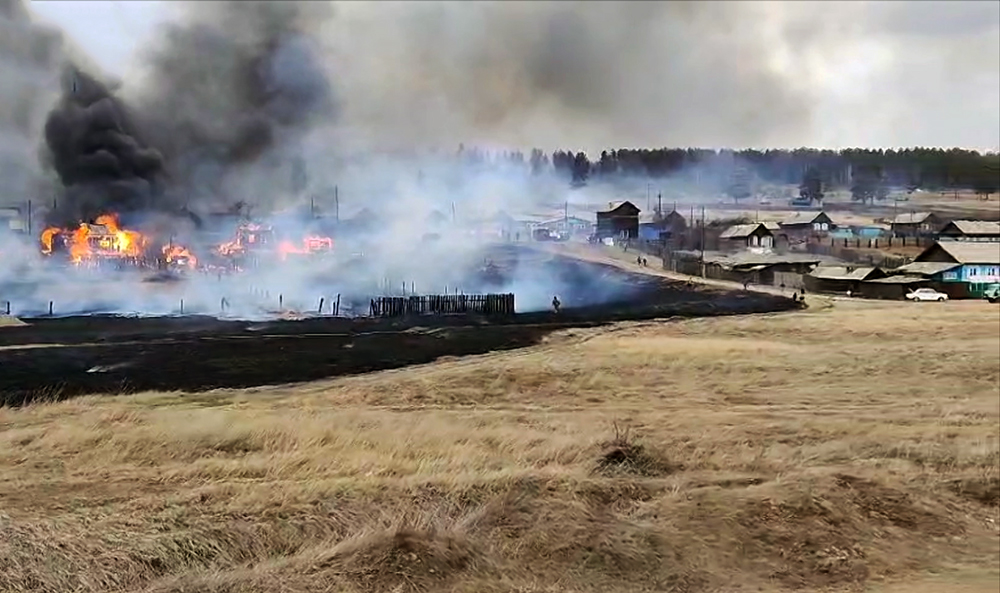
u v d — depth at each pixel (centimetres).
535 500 1138
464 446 1555
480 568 945
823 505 1223
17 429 1554
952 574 1105
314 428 1644
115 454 1391
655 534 1084
